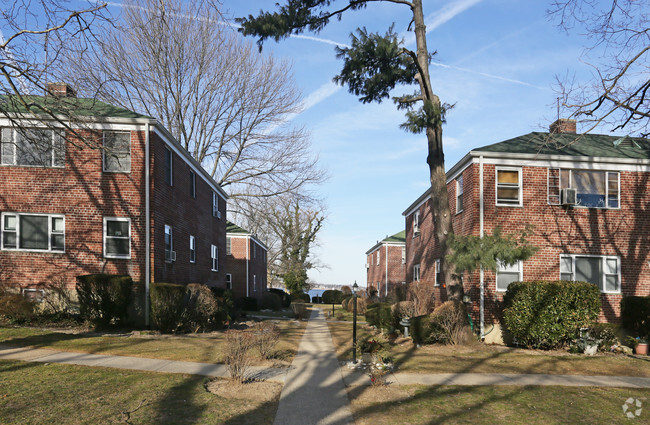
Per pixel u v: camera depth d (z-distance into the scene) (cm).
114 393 834
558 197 1844
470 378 1088
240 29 1628
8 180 1689
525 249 1419
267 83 3606
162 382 928
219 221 2953
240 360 978
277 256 6256
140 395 830
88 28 1256
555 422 780
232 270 3878
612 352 1595
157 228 1758
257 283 4434
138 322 1669
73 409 734
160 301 1602
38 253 1681
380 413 808
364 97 1812
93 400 786
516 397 928
